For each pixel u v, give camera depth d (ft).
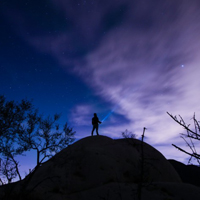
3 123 19.43
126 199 19.84
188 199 19.92
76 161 28.45
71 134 20.29
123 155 30.73
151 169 28.48
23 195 16.42
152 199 19.75
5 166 15.83
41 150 18.61
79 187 24.63
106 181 25.14
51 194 22.68
